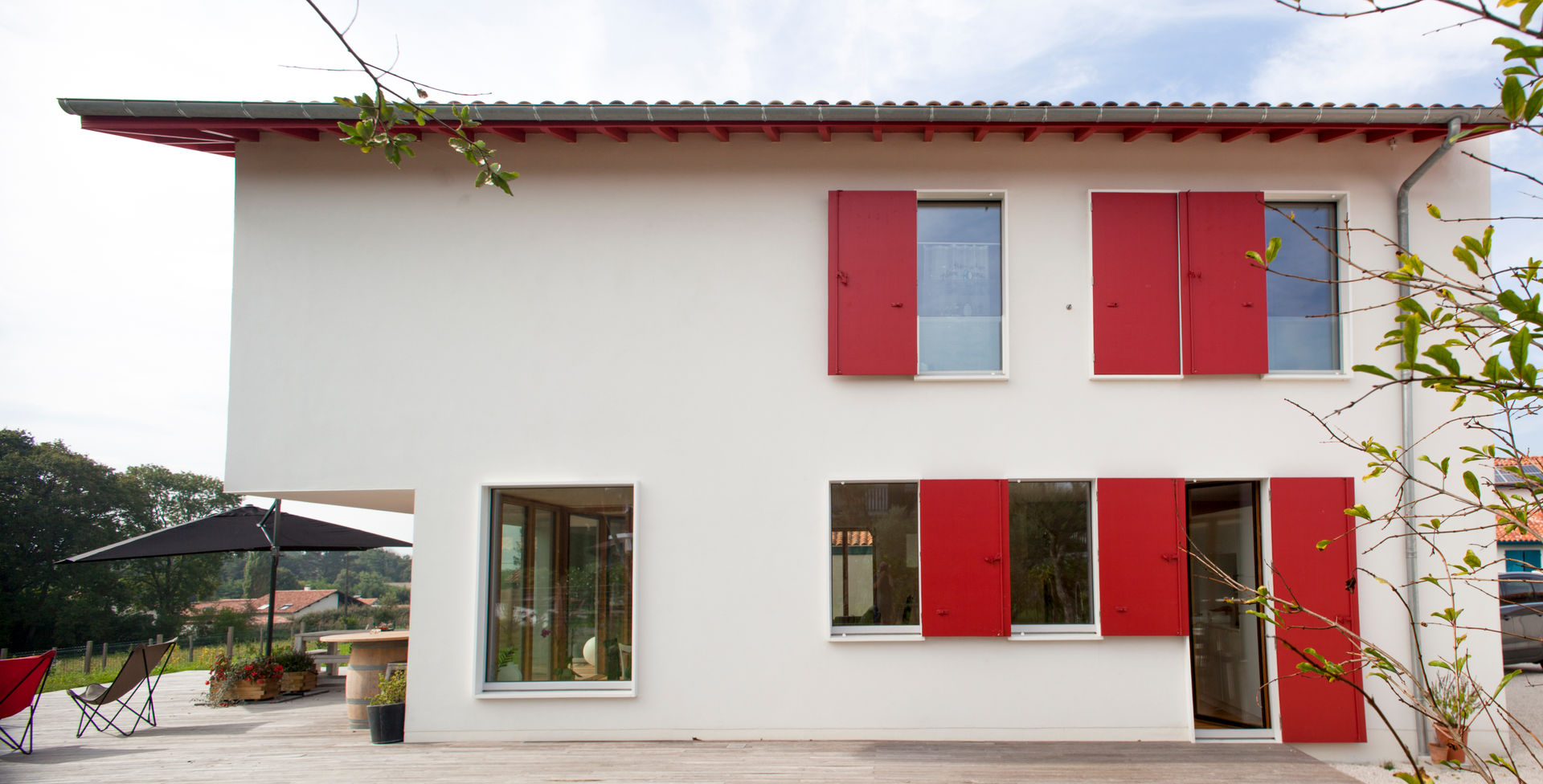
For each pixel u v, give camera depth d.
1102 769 6.51
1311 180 7.79
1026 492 7.64
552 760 6.81
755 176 7.93
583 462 7.74
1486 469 7.47
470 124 4.66
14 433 42.44
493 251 7.95
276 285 7.95
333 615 38.16
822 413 7.71
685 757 6.88
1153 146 7.82
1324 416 7.60
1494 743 7.23
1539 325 1.66
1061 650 7.38
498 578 7.77
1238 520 7.97
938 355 7.81
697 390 7.77
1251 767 6.55
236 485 7.78
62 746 7.51
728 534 7.62
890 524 7.64
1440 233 7.73
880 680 7.41
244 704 9.87
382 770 6.59
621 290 7.89
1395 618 7.39
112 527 43.84
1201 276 7.66
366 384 7.86
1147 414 7.63
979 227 7.93
